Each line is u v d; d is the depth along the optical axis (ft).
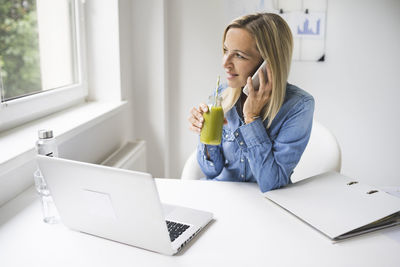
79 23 6.18
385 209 3.54
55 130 4.57
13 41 4.73
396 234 3.32
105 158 6.22
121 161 5.86
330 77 8.04
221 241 3.19
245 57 4.15
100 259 2.94
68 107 6.04
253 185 4.37
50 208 3.66
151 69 7.60
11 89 4.72
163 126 7.84
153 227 2.91
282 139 4.18
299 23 7.76
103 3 6.36
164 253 3.00
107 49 6.51
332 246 3.12
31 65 5.12
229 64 4.25
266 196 3.97
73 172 2.99
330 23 7.79
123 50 6.85
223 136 4.69
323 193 3.94
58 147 4.59
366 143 8.38
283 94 4.11
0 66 4.49
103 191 2.94
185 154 8.70
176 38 8.08
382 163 8.48
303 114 4.19
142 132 7.91
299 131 4.16
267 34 3.95
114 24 6.40
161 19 7.35
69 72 6.15
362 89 8.09
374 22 7.75
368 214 3.46
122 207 2.94
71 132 4.66
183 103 8.41
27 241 3.17
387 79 8.02
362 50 7.89
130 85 7.48
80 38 6.24
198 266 2.85
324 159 5.13
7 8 4.58
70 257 2.96
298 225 3.44
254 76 4.02
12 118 4.60
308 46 7.88
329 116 8.25
